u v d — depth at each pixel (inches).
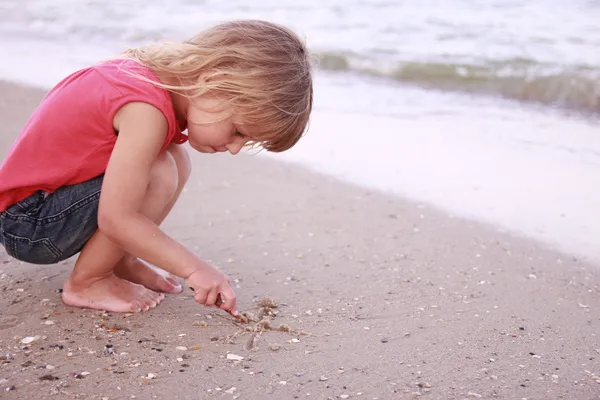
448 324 81.1
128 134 70.6
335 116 186.1
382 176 140.1
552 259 102.7
